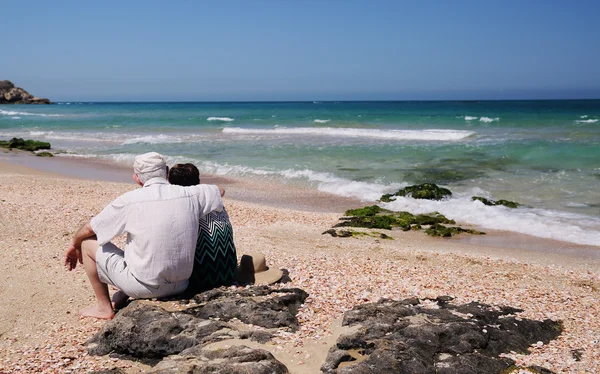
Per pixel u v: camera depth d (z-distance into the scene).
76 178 18.92
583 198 14.85
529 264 8.98
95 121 52.19
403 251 9.49
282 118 51.41
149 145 29.45
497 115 49.88
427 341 4.19
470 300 5.69
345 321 4.59
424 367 3.85
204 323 4.30
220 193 5.16
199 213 4.95
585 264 9.26
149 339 4.19
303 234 10.89
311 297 5.30
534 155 21.44
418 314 4.76
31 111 85.25
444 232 11.78
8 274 6.42
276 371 3.66
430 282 6.57
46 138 35.41
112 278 4.83
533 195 15.40
